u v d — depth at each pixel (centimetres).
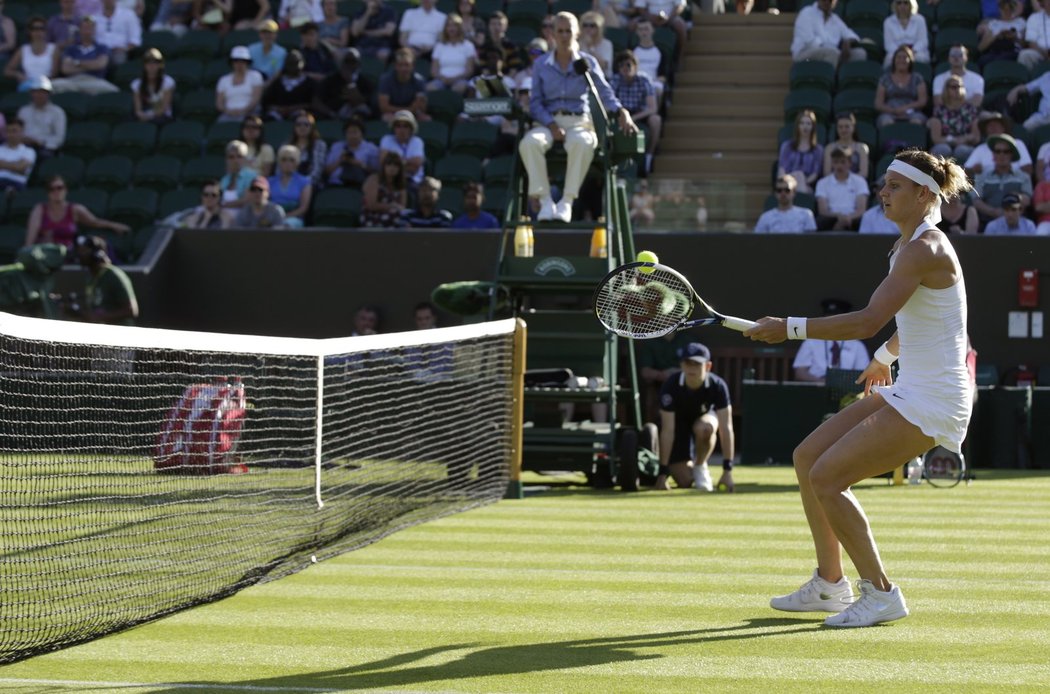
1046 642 962
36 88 3203
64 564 1241
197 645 948
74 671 870
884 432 971
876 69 3128
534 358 2064
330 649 936
